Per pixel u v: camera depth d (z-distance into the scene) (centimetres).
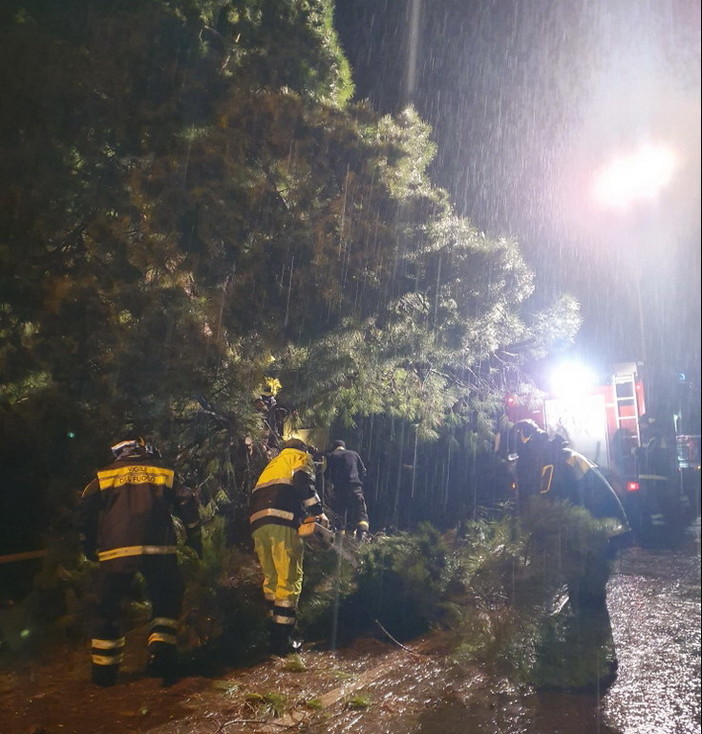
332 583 654
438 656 578
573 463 669
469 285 811
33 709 451
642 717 476
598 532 618
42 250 634
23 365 617
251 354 705
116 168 675
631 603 779
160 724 433
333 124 724
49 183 632
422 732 441
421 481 1023
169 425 710
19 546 691
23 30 646
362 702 477
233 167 662
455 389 980
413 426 954
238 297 664
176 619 507
